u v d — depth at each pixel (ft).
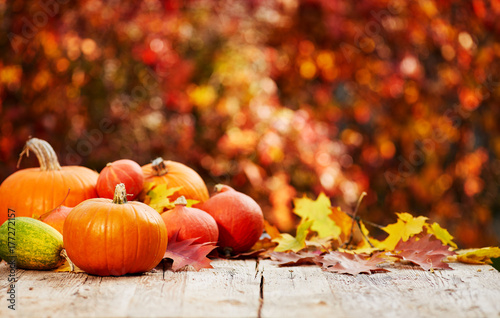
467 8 12.41
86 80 12.02
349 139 12.91
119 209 6.23
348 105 12.97
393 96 12.67
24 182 7.02
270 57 12.62
